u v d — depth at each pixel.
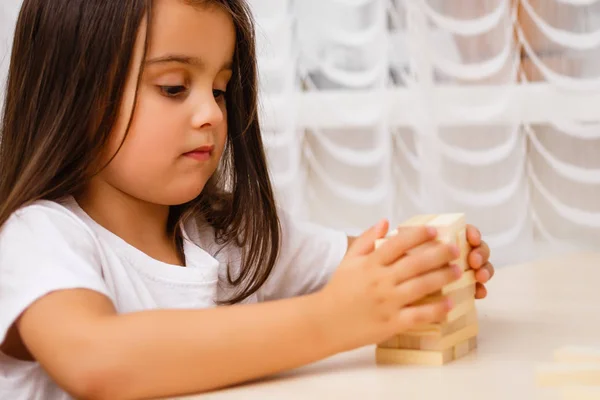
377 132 2.31
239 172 1.63
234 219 1.63
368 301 1.28
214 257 1.62
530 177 2.30
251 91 1.60
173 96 1.45
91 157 1.46
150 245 1.54
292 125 2.31
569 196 2.29
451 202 2.28
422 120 2.27
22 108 1.51
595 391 1.16
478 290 1.42
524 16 2.26
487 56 2.27
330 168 2.35
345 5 2.30
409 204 2.34
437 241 1.32
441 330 1.29
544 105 2.25
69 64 1.46
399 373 1.27
